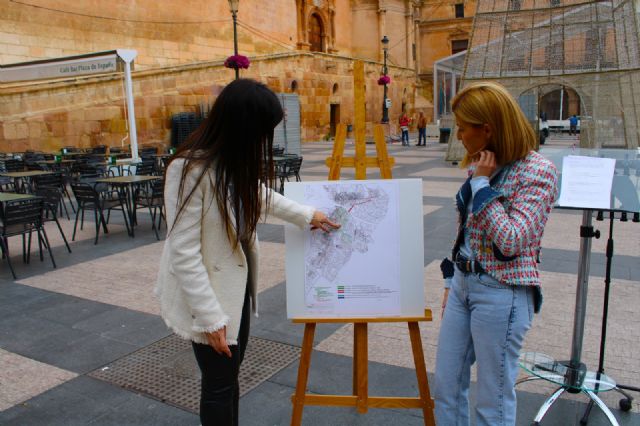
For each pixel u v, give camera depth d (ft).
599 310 14.71
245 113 6.45
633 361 11.85
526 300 7.04
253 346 13.09
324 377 11.52
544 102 131.23
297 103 66.54
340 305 8.35
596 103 43.47
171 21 74.18
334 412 10.25
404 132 79.77
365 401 8.48
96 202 24.88
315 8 110.83
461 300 7.54
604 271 18.03
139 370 12.05
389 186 8.29
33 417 10.23
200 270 6.68
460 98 6.98
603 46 43.21
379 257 8.29
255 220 7.05
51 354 12.94
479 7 47.21
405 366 11.94
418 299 8.28
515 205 6.68
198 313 6.66
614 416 9.64
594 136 43.91
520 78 45.21
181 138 68.18
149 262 21.09
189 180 6.55
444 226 25.38
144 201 28.02
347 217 8.30
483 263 7.00
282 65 88.84
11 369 12.19
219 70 76.33
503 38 45.93
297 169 36.50
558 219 26.55
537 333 13.33
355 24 126.93
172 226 6.61
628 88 42.65
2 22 54.29
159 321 14.89
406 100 131.54
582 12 43.68
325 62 99.30
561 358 12.00
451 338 7.70
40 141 54.60
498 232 6.51
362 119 8.75
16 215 19.81
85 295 17.17
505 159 6.79
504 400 7.18
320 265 8.35
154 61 71.77
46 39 58.49
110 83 61.52
